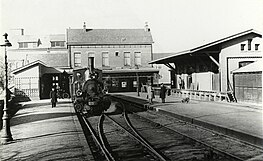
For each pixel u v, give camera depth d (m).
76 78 21.66
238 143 10.23
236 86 23.16
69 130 13.49
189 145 10.26
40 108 24.39
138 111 21.88
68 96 37.22
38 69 34.38
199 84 29.31
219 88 24.50
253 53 24.58
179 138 11.50
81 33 47.69
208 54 24.48
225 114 16.28
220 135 11.61
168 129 13.23
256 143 9.79
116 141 11.32
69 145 10.36
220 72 24.41
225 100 23.47
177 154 9.10
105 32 48.53
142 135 12.42
